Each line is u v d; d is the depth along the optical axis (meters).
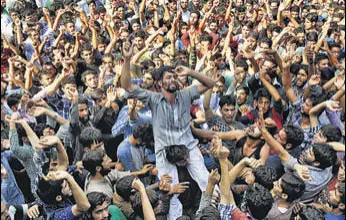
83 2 15.49
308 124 9.53
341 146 8.62
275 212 8.08
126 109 9.26
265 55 10.55
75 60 10.95
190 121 9.12
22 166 8.43
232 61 11.22
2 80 9.54
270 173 8.38
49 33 12.96
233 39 13.43
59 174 7.95
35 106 8.94
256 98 9.84
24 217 8.07
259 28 14.34
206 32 13.48
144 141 8.79
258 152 8.89
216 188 8.57
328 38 11.76
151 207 8.13
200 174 8.60
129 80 8.72
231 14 15.42
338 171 8.61
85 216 7.97
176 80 8.73
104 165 8.32
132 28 13.83
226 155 8.46
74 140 8.87
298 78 10.19
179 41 12.75
